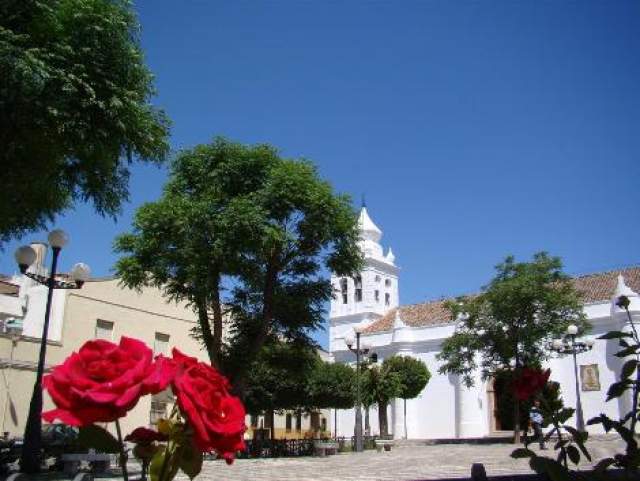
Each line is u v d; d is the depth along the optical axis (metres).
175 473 1.78
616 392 3.11
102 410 1.50
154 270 21.52
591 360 33.47
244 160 22.41
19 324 24.61
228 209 20.64
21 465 11.91
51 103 9.75
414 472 14.41
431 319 43.38
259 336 22.20
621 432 3.01
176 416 1.86
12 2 9.70
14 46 9.27
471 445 30.02
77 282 14.23
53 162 11.15
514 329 27.62
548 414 3.26
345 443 30.28
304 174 21.92
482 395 37.62
